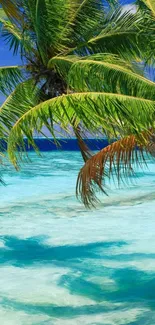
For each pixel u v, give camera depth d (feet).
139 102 25.39
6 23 40.09
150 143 28.63
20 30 38.37
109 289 30.50
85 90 30.25
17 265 35.73
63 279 32.30
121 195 64.03
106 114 26.37
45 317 26.02
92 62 29.30
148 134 28.35
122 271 33.86
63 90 37.27
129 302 28.25
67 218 51.21
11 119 33.91
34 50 38.17
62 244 41.27
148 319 25.63
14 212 54.60
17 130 28.66
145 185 72.38
